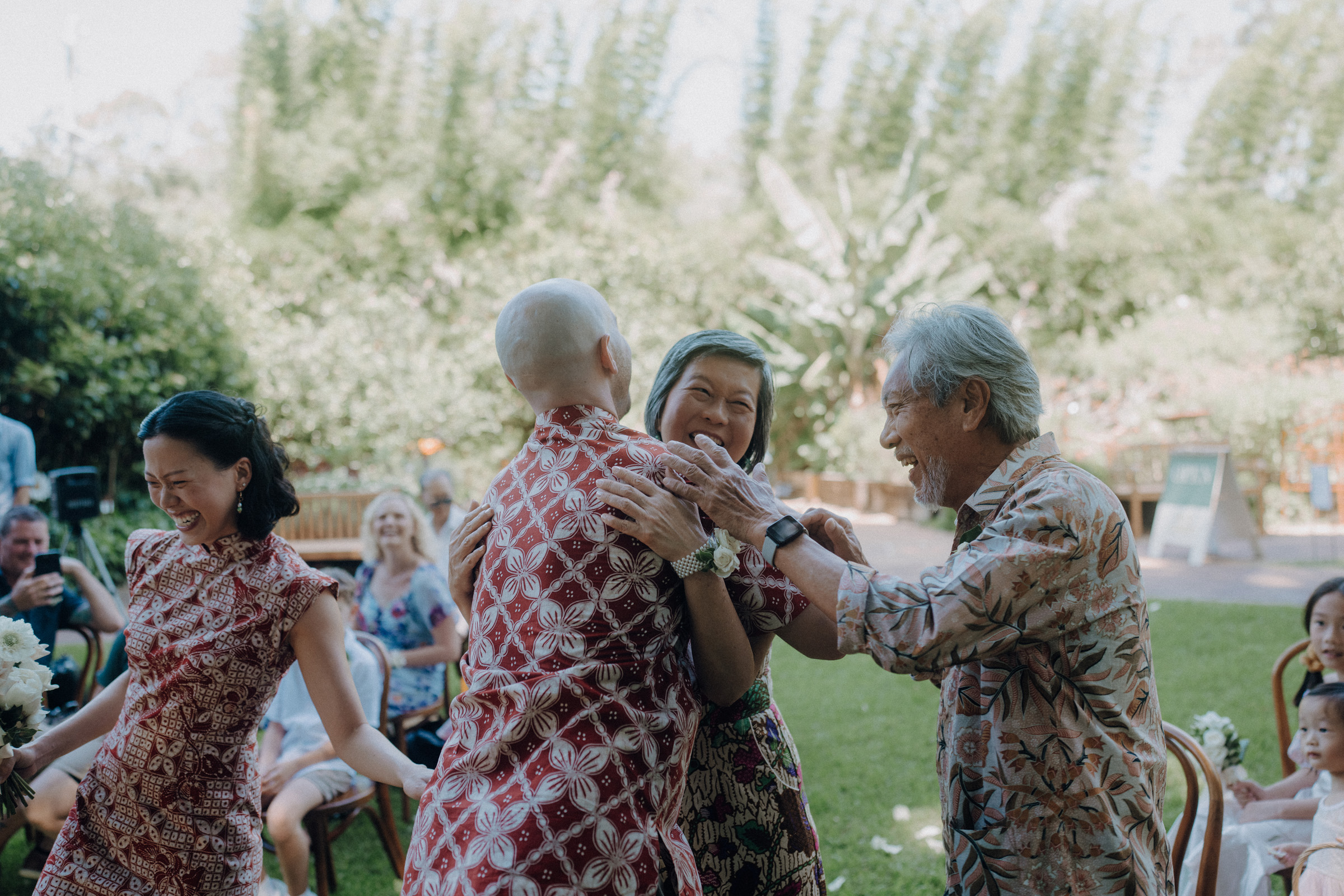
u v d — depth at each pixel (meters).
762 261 15.08
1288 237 17.41
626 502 1.38
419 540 4.00
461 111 17.86
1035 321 17.30
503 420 13.00
